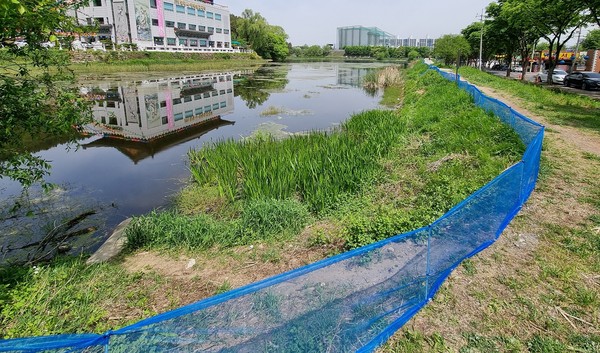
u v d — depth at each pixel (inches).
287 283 142.1
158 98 1018.7
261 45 3681.1
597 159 316.5
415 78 1355.8
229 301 130.9
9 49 193.9
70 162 455.8
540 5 864.3
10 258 240.5
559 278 162.7
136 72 1818.4
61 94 215.0
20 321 155.4
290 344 119.3
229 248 232.5
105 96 1029.2
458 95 606.5
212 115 783.1
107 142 553.0
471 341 131.9
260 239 237.9
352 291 146.9
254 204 263.7
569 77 1082.7
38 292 174.1
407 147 414.3
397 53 4963.1
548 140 377.7
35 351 94.6
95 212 316.8
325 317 128.6
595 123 459.5
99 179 396.2
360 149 377.4
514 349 127.8
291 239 235.3
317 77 1847.9
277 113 799.1
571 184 264.1
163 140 568.4
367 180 319.0
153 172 418.6
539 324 138.4
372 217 243.6
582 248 183.5
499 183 201.0
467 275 167.0
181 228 245.3
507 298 152.2
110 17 2197.3
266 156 362.9
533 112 538.9
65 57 221.9
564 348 126.8
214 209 309.6
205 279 196.1
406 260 173.9
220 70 2236.7
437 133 442.6
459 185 270.5
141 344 102.9
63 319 159.2
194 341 113.3
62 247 256.1
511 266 172.4
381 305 139.9
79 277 194.4
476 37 1904.5
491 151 334.0
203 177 362.6
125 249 241.1
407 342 131.3
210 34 3068.4
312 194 284.2
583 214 218.7
